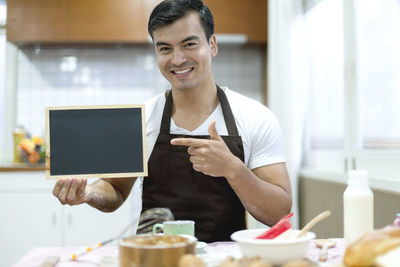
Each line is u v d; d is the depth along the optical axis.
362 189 1.08
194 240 0.95
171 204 1.61
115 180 1.72
